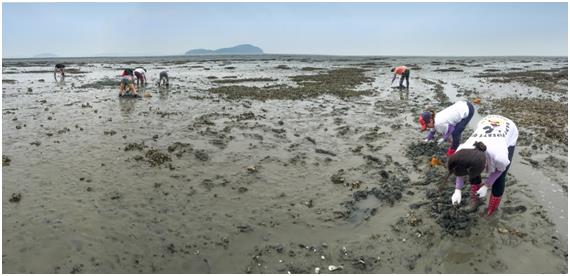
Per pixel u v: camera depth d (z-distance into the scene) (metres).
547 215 6.94
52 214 6.99
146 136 11.77
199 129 12.70
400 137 11.88
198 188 8.20
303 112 15.80
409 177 8.76
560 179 8.52
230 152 10.45
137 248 6.11
